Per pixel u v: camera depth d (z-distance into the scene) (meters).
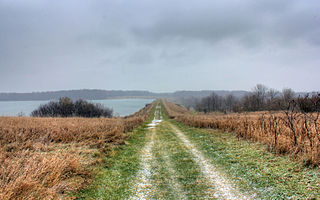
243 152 7.79
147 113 44.78
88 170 6.22
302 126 7.38
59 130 11.09
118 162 7.67
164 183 5.63
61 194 4.66
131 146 10.81
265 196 4.34
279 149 6.77
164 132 17.14
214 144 10.05
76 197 4.64
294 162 5.71
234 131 12.16
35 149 8.23
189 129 17.72
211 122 16.62
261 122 10.20
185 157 8.33
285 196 4.17
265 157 6.71
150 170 6.83
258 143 8.55
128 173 6.49
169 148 10.25
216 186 5.19
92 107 42.38
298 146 6.27
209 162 7.38
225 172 6.13
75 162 6.11
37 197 4.19
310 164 5.29
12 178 4.66
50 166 5.41
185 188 5.22
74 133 11.39
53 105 38.88
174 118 34.88
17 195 4.07
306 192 4.13
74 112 39.41
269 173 5.42
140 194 4.95
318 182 4.40
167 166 7.23
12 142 9.22
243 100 55.91
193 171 6.52
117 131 13.02
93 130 12.48
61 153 7.57
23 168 5.25
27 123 13.99
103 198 4.70
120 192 5.06
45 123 14.29
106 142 10.91
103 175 6.14
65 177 5.52
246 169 6.04
